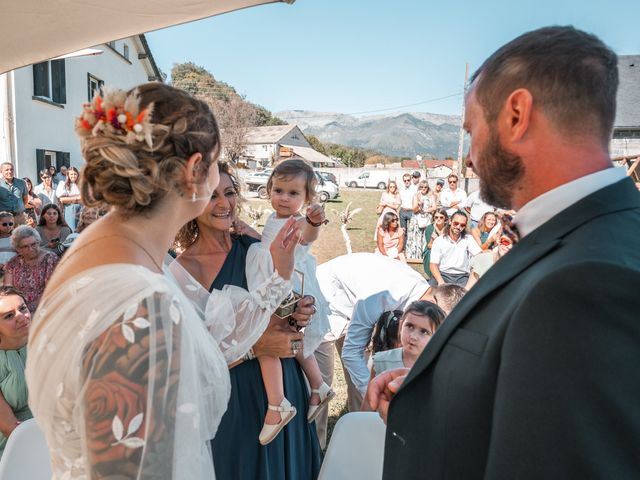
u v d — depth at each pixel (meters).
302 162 2.67
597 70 0.83
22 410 2.45
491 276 0.91
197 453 1.02
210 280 1.83
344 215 6.95
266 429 1.79
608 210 0.81
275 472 1.84
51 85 13.12
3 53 2.69
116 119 0.98
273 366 1.83
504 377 0.74
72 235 4.93
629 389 0.65
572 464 0.66
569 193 0.85
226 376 1.22
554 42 0.86
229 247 1.91
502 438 0.73
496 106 0.89
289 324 1.83
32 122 11.80
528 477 0.69
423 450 0.92
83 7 2.29
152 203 1.04
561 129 0.85
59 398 0.95
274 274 1.72
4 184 7.82
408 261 9.50
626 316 0.67
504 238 4.90
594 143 0.85
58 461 1.01
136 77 20.53
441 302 2.79
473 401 0.83
